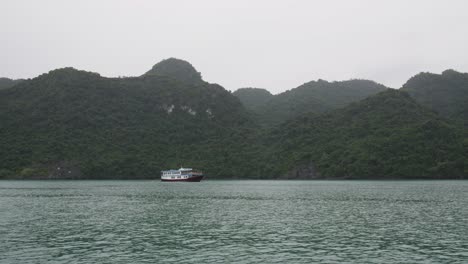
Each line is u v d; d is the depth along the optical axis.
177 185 147.62
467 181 164.12
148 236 42.41
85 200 83.44
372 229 45.75
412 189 112.62
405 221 51.34
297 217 55.72
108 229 46.84
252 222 51.44
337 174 188.88
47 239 40.81
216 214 59.53
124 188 127.69
